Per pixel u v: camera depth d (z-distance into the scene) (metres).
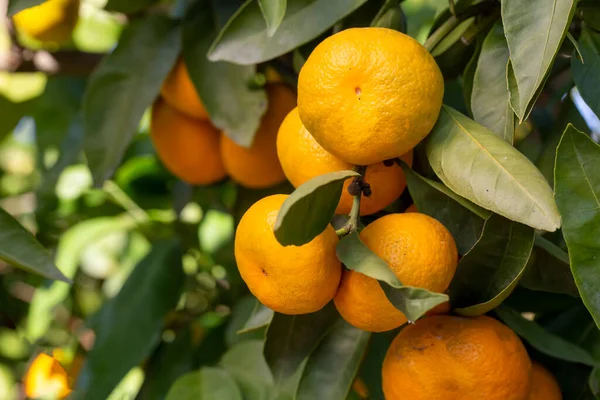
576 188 0.44
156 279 0.69
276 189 0.69
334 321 0.51
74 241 0.82
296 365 0.51
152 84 0.61
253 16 0.52
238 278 0.76
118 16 0.74
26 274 0.90
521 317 0.52
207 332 0.70
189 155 0.66
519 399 0.48
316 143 0.47
